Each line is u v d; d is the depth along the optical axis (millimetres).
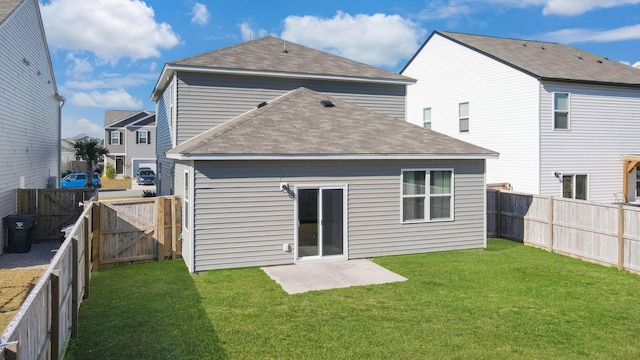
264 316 7500
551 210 13047
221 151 10359
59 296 5270
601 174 18562
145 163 47969
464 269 10820
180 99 14461
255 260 11008
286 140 11516
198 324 7129
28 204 14844
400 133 13383
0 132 12594
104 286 9461
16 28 14031
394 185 12336
